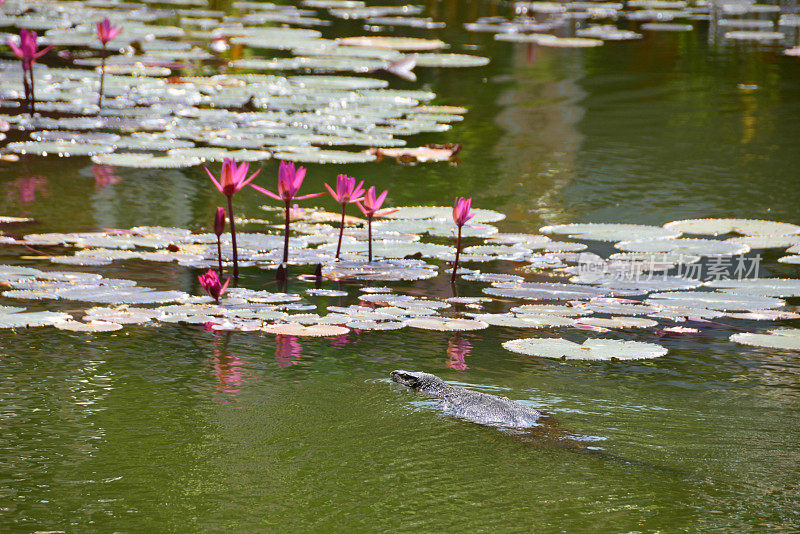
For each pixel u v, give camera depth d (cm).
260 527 405
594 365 625
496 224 995
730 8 2852
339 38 2233
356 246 913
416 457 472
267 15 2600
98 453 473
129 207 1007
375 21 2567
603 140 1362
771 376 605
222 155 1209
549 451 480
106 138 1298
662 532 403
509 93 1677
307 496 433
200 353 629
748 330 704
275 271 830
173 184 1109
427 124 1426
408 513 418
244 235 931
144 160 1183
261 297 749
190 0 2903
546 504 425
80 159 1210
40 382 565
